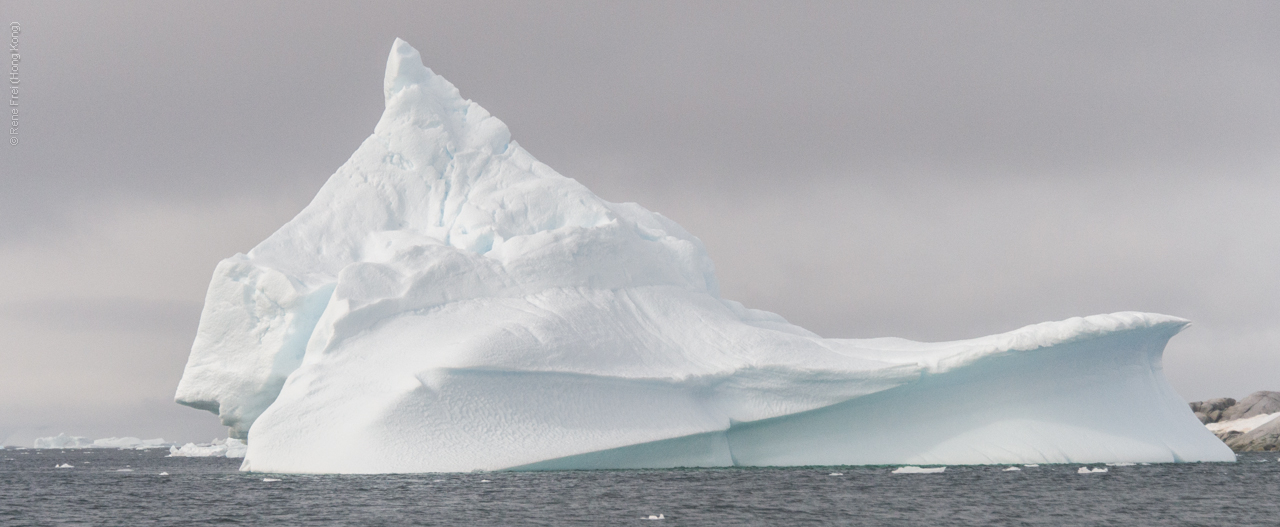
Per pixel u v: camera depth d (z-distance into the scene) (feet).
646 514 481.87
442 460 609.42
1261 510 524.93
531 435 633.20
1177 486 621.72
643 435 652.89
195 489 609.83
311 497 533.96
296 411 646.74
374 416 621.72
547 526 447.01
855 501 534.78
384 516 472.44
